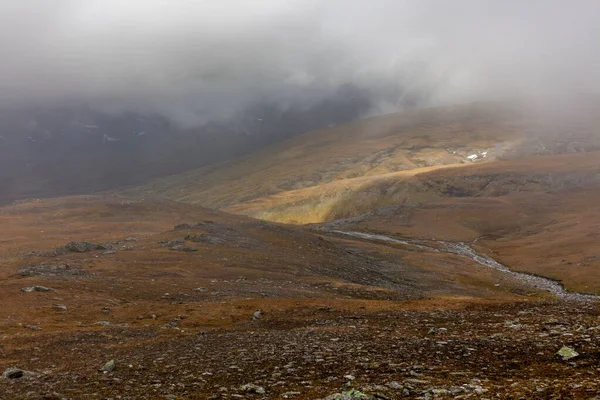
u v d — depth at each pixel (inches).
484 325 967.0
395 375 567.2
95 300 1710.1
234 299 1897.1
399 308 1493.6
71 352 1000.2
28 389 642.8
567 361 572.4
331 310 1515.7
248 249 3378.4
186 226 4318.4
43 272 2160.4
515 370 553.6
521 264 4877.0
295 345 872.9
